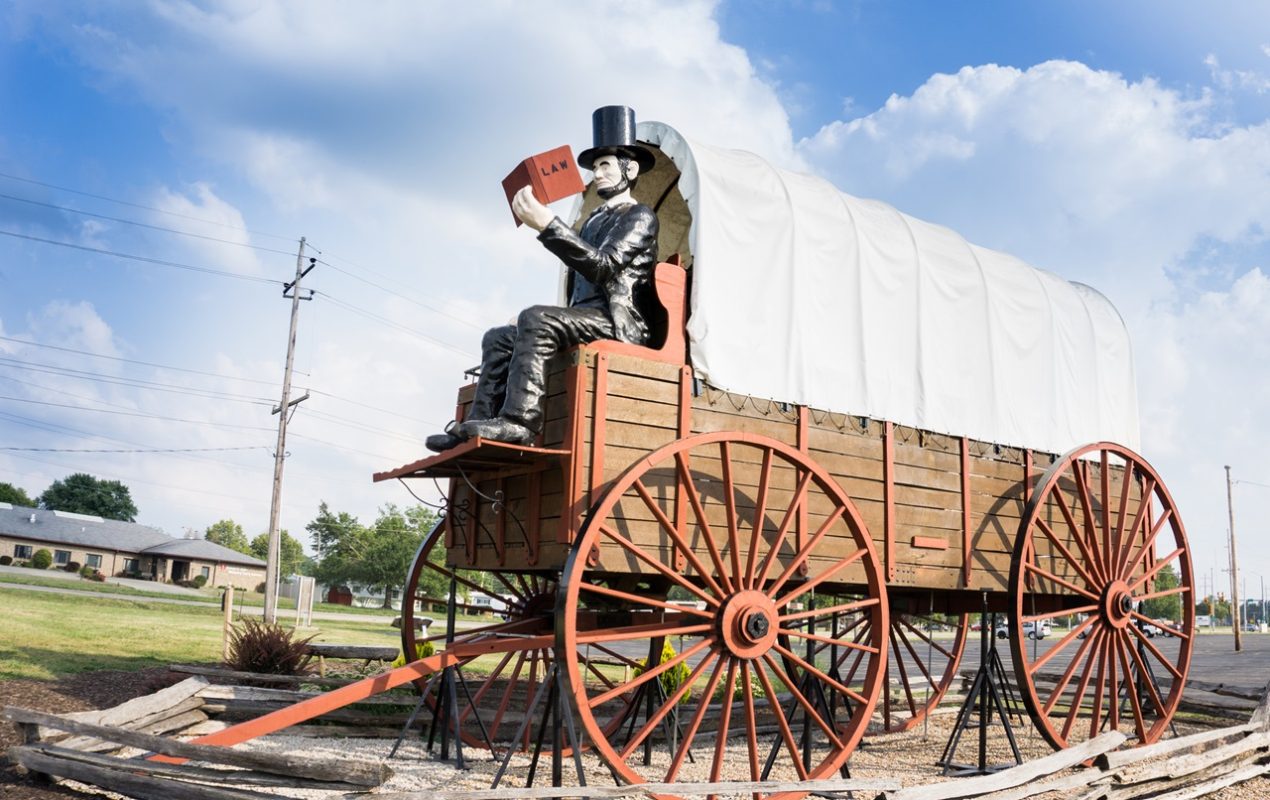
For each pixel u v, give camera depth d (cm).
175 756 543
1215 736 866
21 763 590
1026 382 929
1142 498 955
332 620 3312
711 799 623
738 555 666
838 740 691
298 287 2873
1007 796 675
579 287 734
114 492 9319
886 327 804
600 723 986
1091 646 900
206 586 6312
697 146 705
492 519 746
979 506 861
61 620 1755
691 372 674
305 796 644
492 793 512
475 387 778
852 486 758
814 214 767
